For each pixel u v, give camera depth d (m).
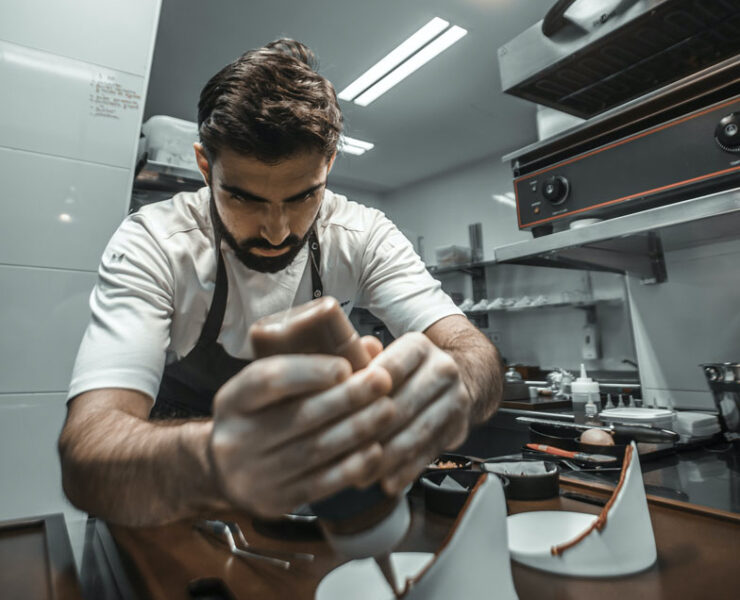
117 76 1.48
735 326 1.66
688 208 1.16
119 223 1.45
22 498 1.27
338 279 1.00
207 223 0.86
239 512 0.69
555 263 1.79
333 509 0.29
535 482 0.70
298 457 0.26
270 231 0.63
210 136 0.55
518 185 1.60
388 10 2.05
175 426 0.40
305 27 2.14
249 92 0.54
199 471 0.32
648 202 1.38
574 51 1.29
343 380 0.26
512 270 3.49
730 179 1.10
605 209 1.35
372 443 0.28
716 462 1.03
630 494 0.48
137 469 0.36
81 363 0.59
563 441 1.12
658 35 1.21
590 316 2.96
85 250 1.40
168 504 0.35
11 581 0.48
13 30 1.35
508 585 0.37
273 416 0.26
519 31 2.20
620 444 1.10
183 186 2.09
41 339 1.33
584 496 0.71
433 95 2.72
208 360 0.98
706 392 1.74
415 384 0.31
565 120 1.79
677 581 0.44
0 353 1.28
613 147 1.30
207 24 2.10
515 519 0.57
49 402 1.33
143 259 0.77
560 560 0.46
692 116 1.13
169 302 0.81
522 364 3.37
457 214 3.86
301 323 0.27
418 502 0.73
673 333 1.84
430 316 0.82
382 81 2.57
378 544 0.29
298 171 0.56
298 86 0.57
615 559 0.46
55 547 0.56
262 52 0.61
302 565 0.51
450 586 0.33
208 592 0.47
